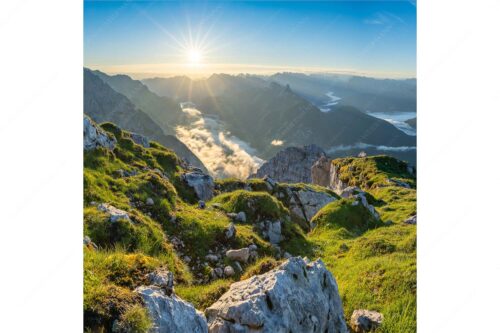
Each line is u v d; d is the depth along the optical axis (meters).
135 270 8.12
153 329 6.58
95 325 6.43
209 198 25.75
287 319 7.95
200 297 10.75
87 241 11.80
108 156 22.12
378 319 10.66
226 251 15.93
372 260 15.33
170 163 29.03
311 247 20.53
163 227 16.69
